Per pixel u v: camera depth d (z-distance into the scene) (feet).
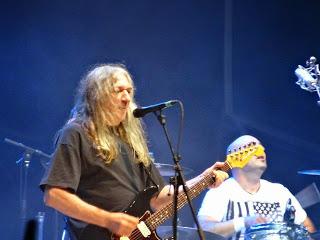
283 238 45.68
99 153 38.75
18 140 79.30
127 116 41.73
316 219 74.84
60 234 71.67
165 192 41.11
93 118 40.22
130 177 39.58
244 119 83.46
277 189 57.47
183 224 72.49
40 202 76.54
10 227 76.54
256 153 43.55
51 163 37.83
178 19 85.61
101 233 37.68
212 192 56.34
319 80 56.03
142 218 38.17
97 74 41.91
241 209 55.36
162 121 38.58
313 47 84.17
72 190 37.37
